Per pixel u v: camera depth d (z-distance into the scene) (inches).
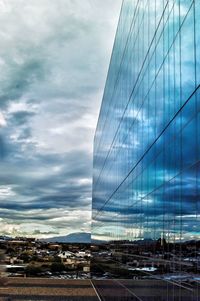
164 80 628.7
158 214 653.9
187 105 498.0
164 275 604.4
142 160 818.2
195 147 461.4
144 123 805.9
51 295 1819.6
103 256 1609.3
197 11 466.0
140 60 871.7
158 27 684.7
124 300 1011.3
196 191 454.6
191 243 472.1
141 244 801.6
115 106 1346.0
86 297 1769.2
